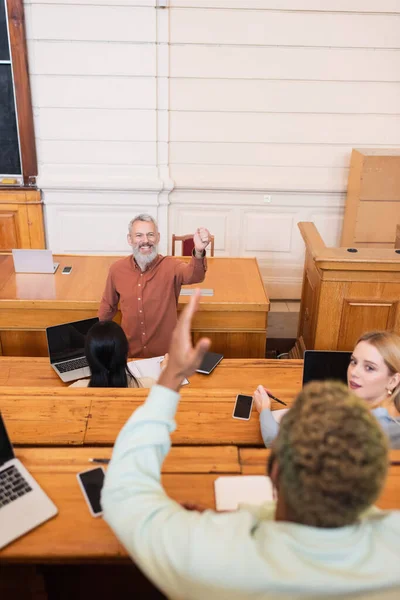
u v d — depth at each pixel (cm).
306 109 470
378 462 74
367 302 302
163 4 432
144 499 84
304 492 75
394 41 447
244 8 438
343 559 76
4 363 267
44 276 359
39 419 158
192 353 88
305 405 78
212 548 76
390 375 178
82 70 454
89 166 484
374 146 483
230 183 488
